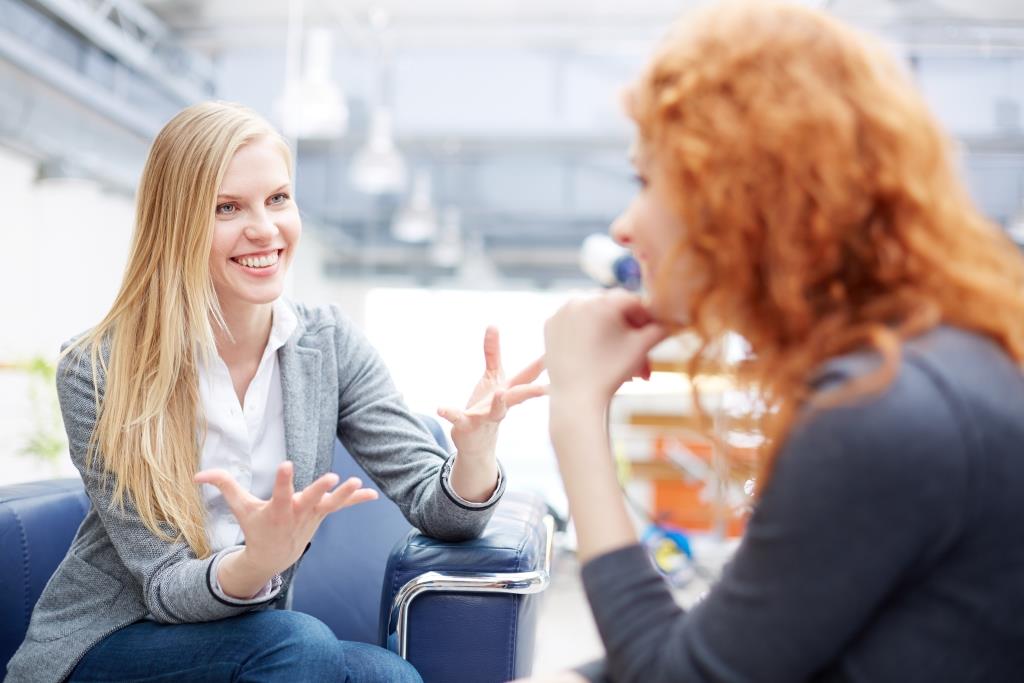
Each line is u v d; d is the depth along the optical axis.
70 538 1.54
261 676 1.05
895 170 0.61
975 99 5.66
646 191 0.72
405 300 10.28
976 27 5.30
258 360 1.39
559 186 8.77
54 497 1.53
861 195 0.61
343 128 7.47
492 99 7.46
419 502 1.36
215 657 1.07
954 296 0.62
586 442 0.74
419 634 1.28
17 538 1.42
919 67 5.64
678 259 0.67
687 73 0.66
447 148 8.10
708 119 0.63
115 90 5.10
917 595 0.58
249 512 0.97
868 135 0.62
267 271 1.29
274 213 1.31
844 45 0.64
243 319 1.34
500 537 1.33
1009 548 0.56
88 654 1.15
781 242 0.61
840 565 0.56
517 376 1.26
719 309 0.65
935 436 0.54
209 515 1.29
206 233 1.24
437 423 1.75
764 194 0.62
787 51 0.63
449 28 6.59
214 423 1.30
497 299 11.00
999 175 5.75
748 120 0.62
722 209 0.62
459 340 10.56
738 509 0.79
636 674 0.65
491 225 9.75
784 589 0.57
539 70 7.31
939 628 0.57
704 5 0.70
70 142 4.94
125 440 1.20
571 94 7.36
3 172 4.83
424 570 1.28
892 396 0.56
